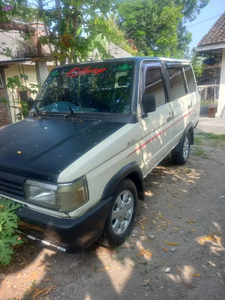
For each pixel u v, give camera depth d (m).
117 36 5.28
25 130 3.11
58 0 4.60
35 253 2.83
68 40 4.79
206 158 5.71
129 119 2.95
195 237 2.99
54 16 4.86
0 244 2.35
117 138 2.65
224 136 7.52
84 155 2.29
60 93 3.60
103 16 4.71
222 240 2.92
